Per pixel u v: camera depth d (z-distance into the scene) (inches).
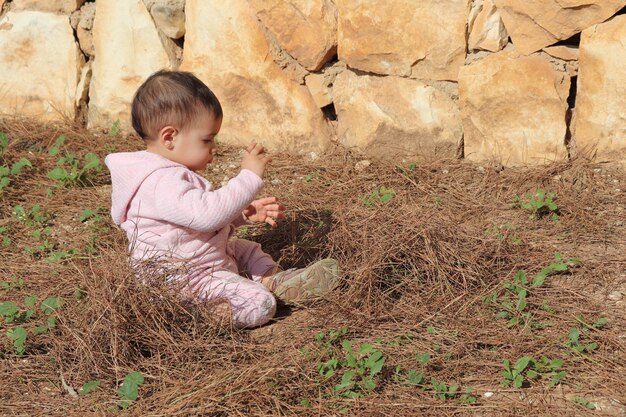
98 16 145.1
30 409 98.2
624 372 100.3
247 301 106.0
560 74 129.5
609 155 129.6
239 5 138.7
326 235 118.1
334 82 138.8
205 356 102.7
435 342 104.2
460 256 113.7
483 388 99.2
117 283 104.4
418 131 135.1
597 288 111.5
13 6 148.6
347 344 101.5
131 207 107.7
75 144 142.3
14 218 126.5
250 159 108.6
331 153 138.3
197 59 141.6
